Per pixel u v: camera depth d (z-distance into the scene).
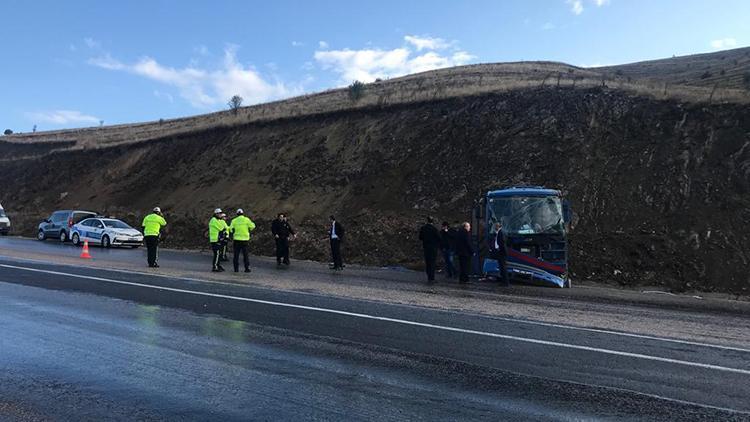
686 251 17.05
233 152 37.78
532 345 7.46
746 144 20.56
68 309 9.50
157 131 52.47
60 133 72.69
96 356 6.66
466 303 11.00
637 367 6.53
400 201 25.72
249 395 5.39
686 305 12.31
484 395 5.48
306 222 26.42
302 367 6.31
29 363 6.38
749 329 9.30
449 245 17.14
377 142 31.11
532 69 52.50
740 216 17.81
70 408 5.03
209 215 30.83
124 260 19.12
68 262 17.47
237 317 8.99
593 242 18.27
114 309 9.55
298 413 4.95
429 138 29.20
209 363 6.42
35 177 49.09
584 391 5.64
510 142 25.89
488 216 16.33
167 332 7.89
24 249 23.45
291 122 37.66
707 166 20.34
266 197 30.72
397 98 34.84
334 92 53.31
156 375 5.97
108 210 37.34
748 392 5.70
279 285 12.94
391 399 5.33
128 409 5.01
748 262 16.11
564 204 15.95
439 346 7.32
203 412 4.95
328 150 32.69
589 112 25.84
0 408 5.02
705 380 6.07
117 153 46.22
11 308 9.55
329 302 10.59
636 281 16.34
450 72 55.34
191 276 14.34
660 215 19.11
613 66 67.81
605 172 21.94
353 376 6.02
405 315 9.39
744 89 26.61
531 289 14.52
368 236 22.67
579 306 11.27
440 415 4.94
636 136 23.25
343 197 27.91
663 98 25.05
